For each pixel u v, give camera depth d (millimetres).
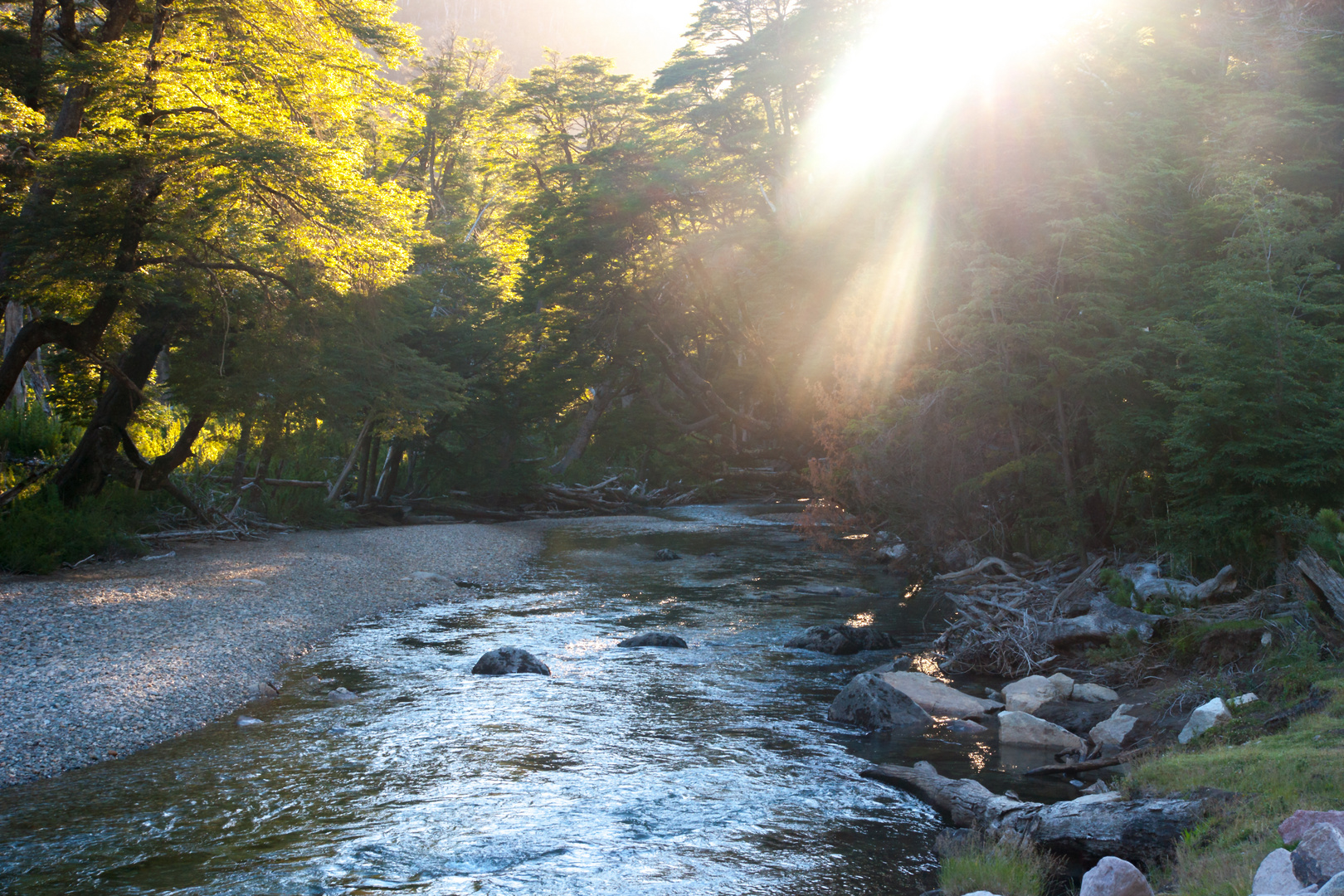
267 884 6184
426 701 11172
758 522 39656
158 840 6895
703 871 6445
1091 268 15859
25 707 9625
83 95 19391
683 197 41688
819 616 17672
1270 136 19375
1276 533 11188
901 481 19547
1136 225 17859
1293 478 10672
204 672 11672
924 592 20359
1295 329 11336
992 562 18750
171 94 17984
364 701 11148
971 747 9453
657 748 9406
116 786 8055
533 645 14758
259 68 21469
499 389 43031
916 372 18766
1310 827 4535
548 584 21906
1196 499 12109
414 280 28297
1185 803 6043
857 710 10531
